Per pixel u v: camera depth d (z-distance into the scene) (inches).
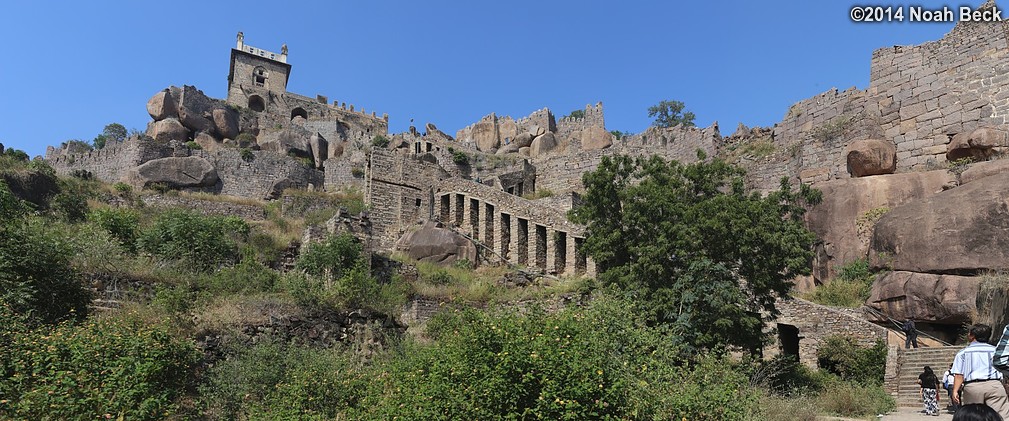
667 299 750.5
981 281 838.5
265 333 613.3
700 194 937.5
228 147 2361.0
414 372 461.1
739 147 1676.9
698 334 701.9
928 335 915.4
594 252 893.2
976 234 946.1
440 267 1211.2
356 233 1003.9
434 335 734.5
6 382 383.9
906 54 1390.3
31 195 1248.8
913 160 1299.2
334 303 697.0
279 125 2655.0
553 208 1333.7
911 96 1346.0
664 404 410.3
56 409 362.3
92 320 482.6
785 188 929.5
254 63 3090.6
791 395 677.3
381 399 450.6
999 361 338.6
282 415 462.0
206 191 1806.1
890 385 758.5
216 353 571.5
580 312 537.0
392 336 703.7
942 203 1017.5
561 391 366.0
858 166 1286.9
